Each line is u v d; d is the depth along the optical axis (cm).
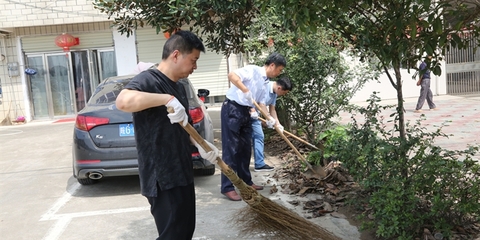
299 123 708
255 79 502
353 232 393
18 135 1177
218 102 1578
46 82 1521
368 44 381
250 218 350
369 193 433
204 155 292
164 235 278
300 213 445
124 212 482
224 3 602
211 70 1551
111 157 523
